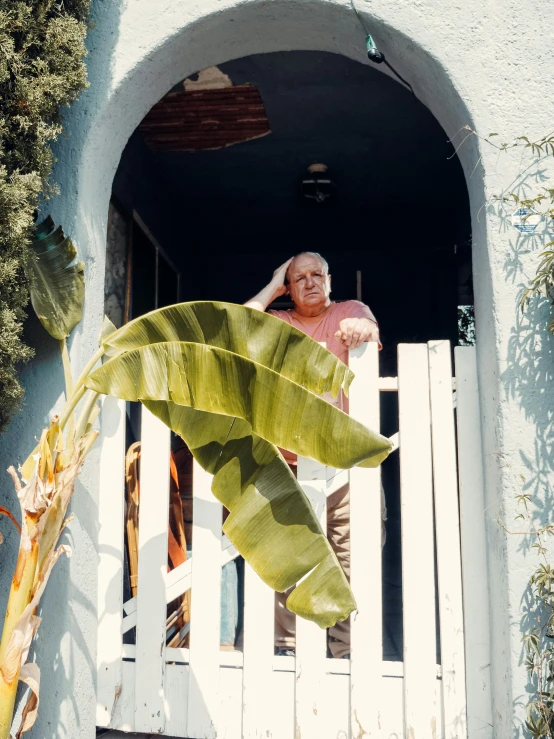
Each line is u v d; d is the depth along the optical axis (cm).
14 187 255
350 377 254
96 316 310
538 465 272
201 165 557
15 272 260
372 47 305
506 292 284
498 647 275
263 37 328
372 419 302
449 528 294
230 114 490
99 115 310
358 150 534
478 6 303
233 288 715
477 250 305
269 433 233
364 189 589
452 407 303
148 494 308
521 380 278
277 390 232
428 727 283
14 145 269
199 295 700
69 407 253
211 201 614
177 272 636
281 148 533
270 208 624
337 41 328
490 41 301
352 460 230
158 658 299
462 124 305
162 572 304
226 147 532
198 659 297
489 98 297
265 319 253
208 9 311
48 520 244
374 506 297
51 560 247
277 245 695
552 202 287
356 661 289
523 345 280
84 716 287
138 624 301
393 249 692
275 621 342
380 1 304
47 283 285
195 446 264
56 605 283
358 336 306
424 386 304
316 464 303
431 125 500
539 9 301
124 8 317
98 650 303
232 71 443
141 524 307
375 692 287
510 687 262
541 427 274
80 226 303
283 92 464
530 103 295
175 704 298
